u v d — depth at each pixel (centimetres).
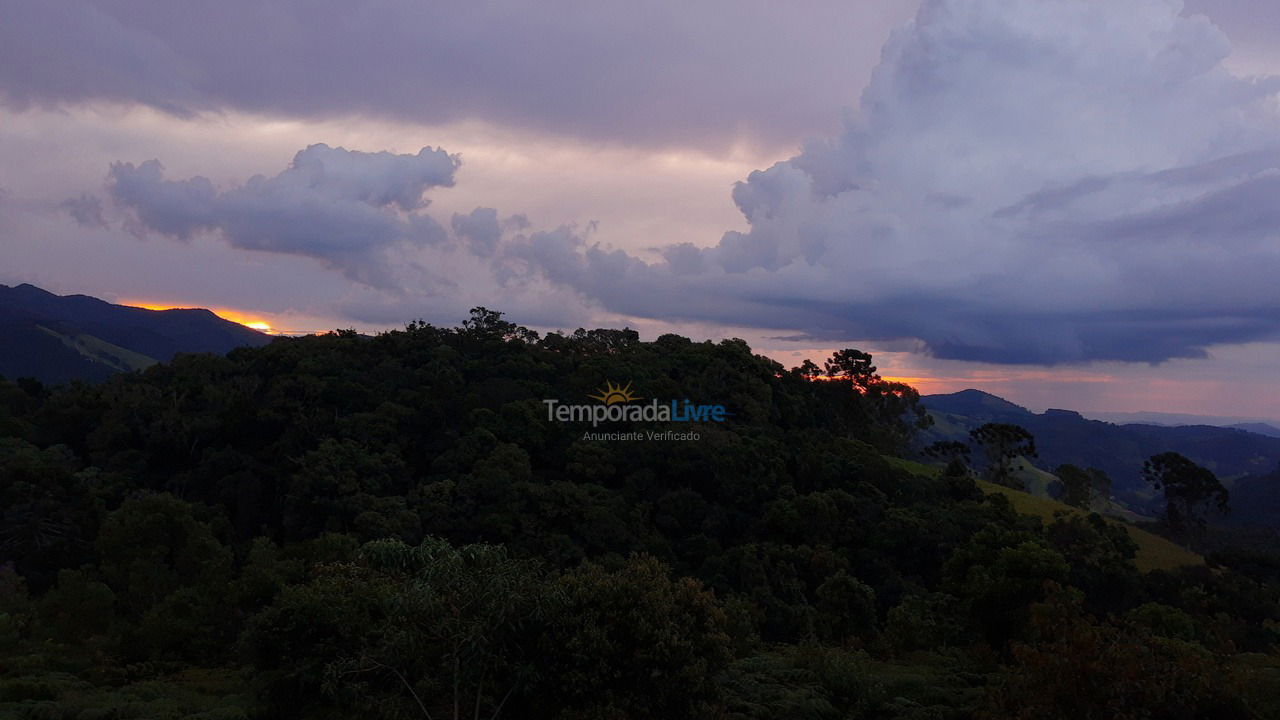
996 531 2620
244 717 1641
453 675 1295
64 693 1894
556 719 1362
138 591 3167
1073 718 1141
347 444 5862
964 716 1661
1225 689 1167
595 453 6375
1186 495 8562
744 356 8444
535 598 1332
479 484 5591
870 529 5500
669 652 1365
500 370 7994
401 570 1362
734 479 6197
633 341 9931
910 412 10656
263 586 2494
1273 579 6103
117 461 6284
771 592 4594
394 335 8662
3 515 4497
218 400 7056
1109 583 5091
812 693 1747
